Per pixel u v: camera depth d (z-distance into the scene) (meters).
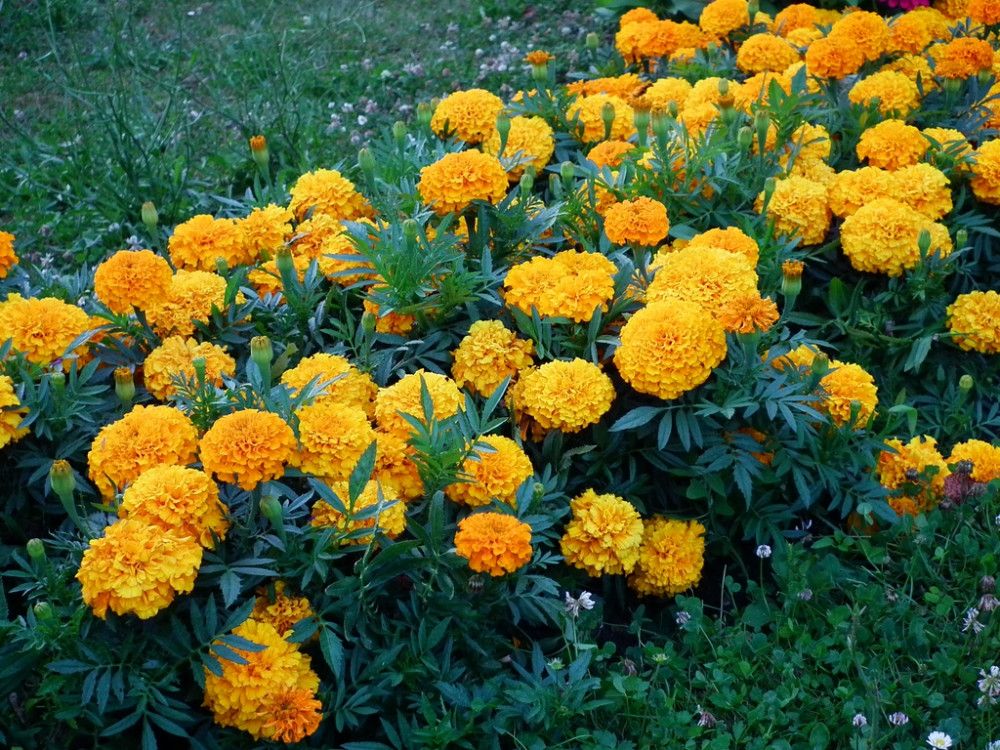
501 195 1.11
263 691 0.87
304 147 1.67
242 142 1.69
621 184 1.23
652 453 1.08
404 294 1.08
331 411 0.96
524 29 2.06
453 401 1.01
